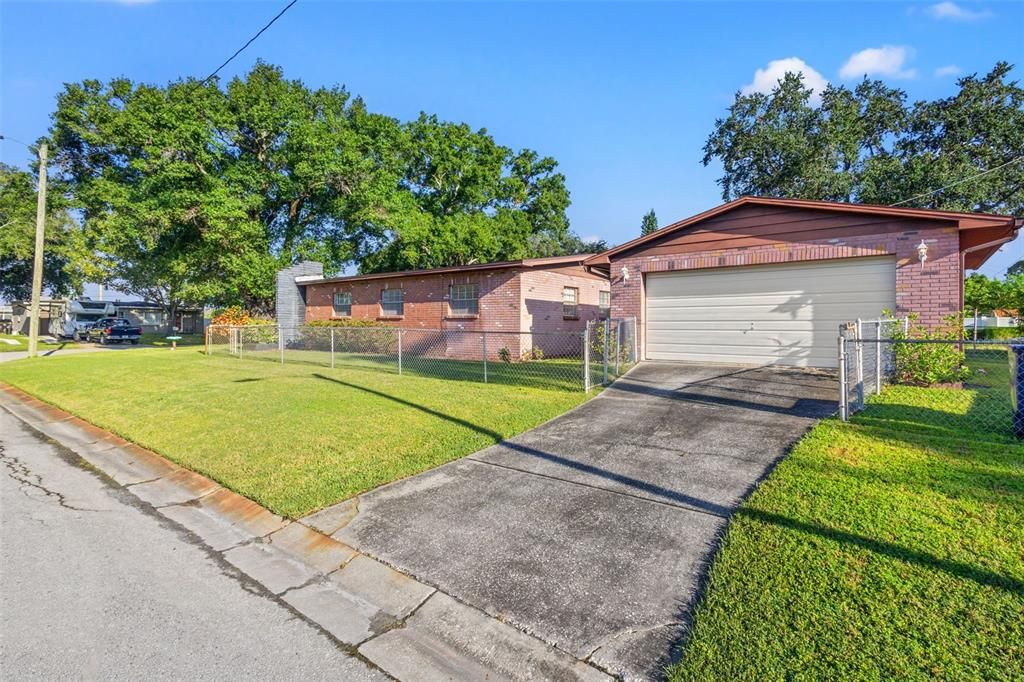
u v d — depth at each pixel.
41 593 3.05
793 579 2.77
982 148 26.56
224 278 25.25
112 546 3.73
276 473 4.94
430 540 3.60
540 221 34.62
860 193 27.98
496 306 15.30
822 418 5.81
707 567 3.04
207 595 3.05
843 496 3.69
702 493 4.08
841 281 8.79
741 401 6.89
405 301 18.05
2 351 23.11
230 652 2.50
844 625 2.39
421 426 6.38
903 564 2.83
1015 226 7.48
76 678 2.29
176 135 21.83
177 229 24.05
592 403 7.38
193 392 9.20
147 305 46.22
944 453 4.44
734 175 31.62
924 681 2.04
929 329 7.75
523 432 6.09
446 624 2.73
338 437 6.01
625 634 2.53
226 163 23.91
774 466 4.52
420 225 26.55
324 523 3.95
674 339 10.55
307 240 26.55
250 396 8.64
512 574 3.12
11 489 5.01
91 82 25.62
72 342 30.95
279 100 25.31
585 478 4.57
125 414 7.79
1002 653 2.16
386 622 2.78
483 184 30.86
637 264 10.80
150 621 2.76
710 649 2.32
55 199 25.62
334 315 21.16
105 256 35.47
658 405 7.00
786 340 9.33
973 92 26.83
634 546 3.36
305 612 2.88
